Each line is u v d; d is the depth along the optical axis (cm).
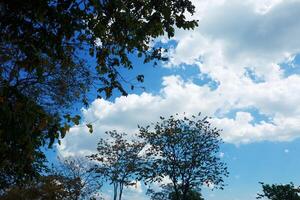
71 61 1052
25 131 840
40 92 1831
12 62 1055
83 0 924
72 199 5009
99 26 959
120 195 5550
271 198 8081
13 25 852
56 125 855
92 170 5372
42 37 874
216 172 5556
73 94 1858
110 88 1061
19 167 1005
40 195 4403
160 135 5644
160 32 995
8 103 842
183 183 5553
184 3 992
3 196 4147
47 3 840
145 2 995
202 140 5622
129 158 5591
